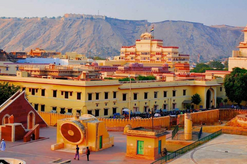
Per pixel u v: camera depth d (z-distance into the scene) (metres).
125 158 66.12
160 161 63.94
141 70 167.12
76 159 64.19
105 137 72.69
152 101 118.19
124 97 111.44
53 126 93.50
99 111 104.56
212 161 64.62
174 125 101.06
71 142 70.44
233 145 76.88
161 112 114.00
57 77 123.62
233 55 173.12
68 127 69.75
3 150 67.62
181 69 178.88
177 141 80.31
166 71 166.25
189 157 67.00
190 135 81.88
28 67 136.75
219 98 138.62
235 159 66.12
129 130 67.38
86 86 100.38
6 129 75.06
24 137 74.69
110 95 107.38
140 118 96.44
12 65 161.50
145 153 66.25
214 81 133.00
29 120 87.06
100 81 104.06
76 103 102.12
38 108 109.69
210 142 79.56
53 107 106.75
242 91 128.75
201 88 129.25
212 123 112.06
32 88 111.00
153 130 68.00
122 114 110.25
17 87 106.69
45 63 192.00
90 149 69.88
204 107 128.38
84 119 70.69
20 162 61.12
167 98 122.75
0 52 194.12
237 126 95.75
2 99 99.19
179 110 123.25
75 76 130.62
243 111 117.19
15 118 83.19
